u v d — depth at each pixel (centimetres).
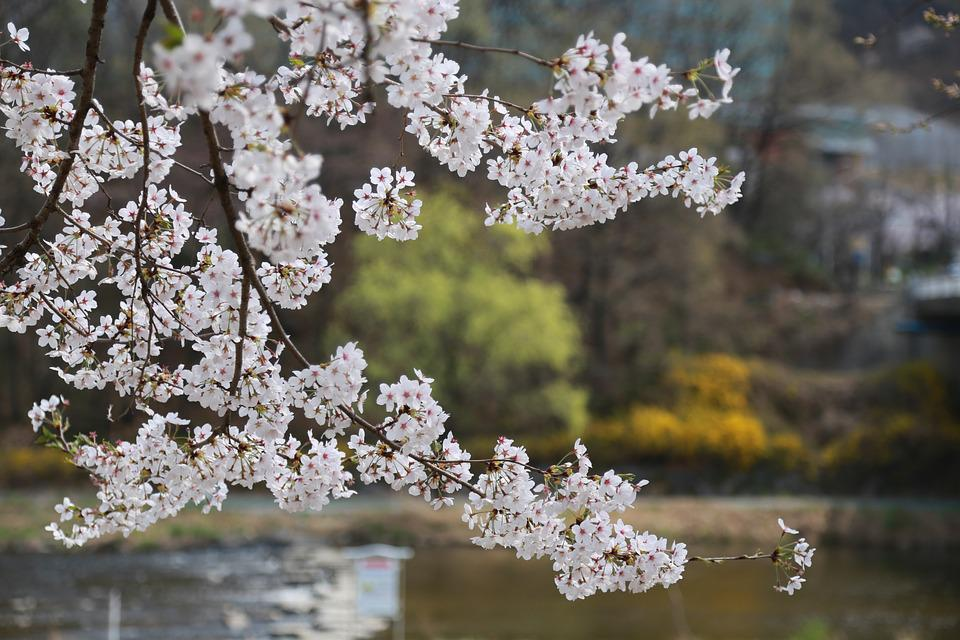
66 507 376
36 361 3516
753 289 4397
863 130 4834
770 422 3584
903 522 2823
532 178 346
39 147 378
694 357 3738
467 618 1833
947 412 3644
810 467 3441
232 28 235
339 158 3055
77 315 385
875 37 598
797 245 4775
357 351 340
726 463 3431
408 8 272
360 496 2930
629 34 3962
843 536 2769
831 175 4900
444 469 347
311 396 359
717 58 289
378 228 355
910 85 4431
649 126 3303
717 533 2738
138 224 340
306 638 1659
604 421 3531
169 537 2459
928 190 4856
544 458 3297
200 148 2584
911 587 2175
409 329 2988
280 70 342
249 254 300
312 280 362
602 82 290
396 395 340
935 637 1730
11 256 354
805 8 4572
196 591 2006
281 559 2350
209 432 361
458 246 3070
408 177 355
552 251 3591
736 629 1773
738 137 4684
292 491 351
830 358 4062
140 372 376
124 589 2009
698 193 349
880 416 3603
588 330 3747
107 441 376
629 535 350
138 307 380
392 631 1716
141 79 325
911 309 3828
